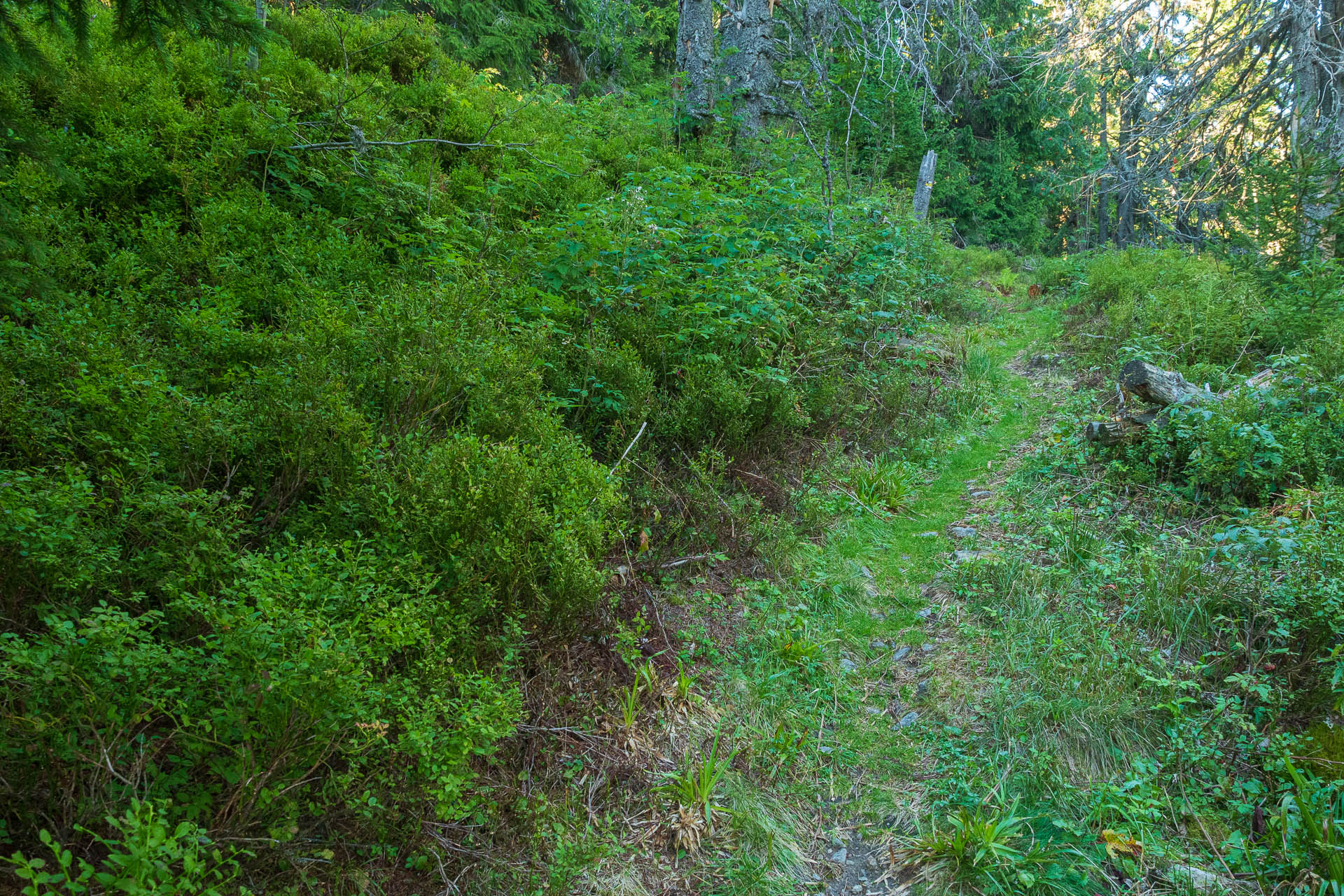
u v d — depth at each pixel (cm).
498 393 418
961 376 819
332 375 369
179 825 181
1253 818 311
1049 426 701
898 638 439
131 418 311
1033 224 2356
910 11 1192
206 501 277
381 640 254
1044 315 1134
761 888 292
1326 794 301
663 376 570
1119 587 444
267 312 476
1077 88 1700
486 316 488
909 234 1066
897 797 339
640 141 998
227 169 562
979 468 643
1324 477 486
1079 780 336
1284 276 779
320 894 233
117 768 218
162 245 471
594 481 393
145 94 587
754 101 1123
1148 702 362
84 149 509
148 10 373
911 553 522
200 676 221
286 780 224
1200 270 1015
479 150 769
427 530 317
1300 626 373
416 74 862
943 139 1689
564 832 288
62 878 163
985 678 395
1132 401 651
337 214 618
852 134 1210
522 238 638
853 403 679
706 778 319
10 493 233
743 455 559
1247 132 1255
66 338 339
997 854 296
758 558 480
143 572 262
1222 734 346
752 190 873
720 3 1152
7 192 443
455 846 266
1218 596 409
